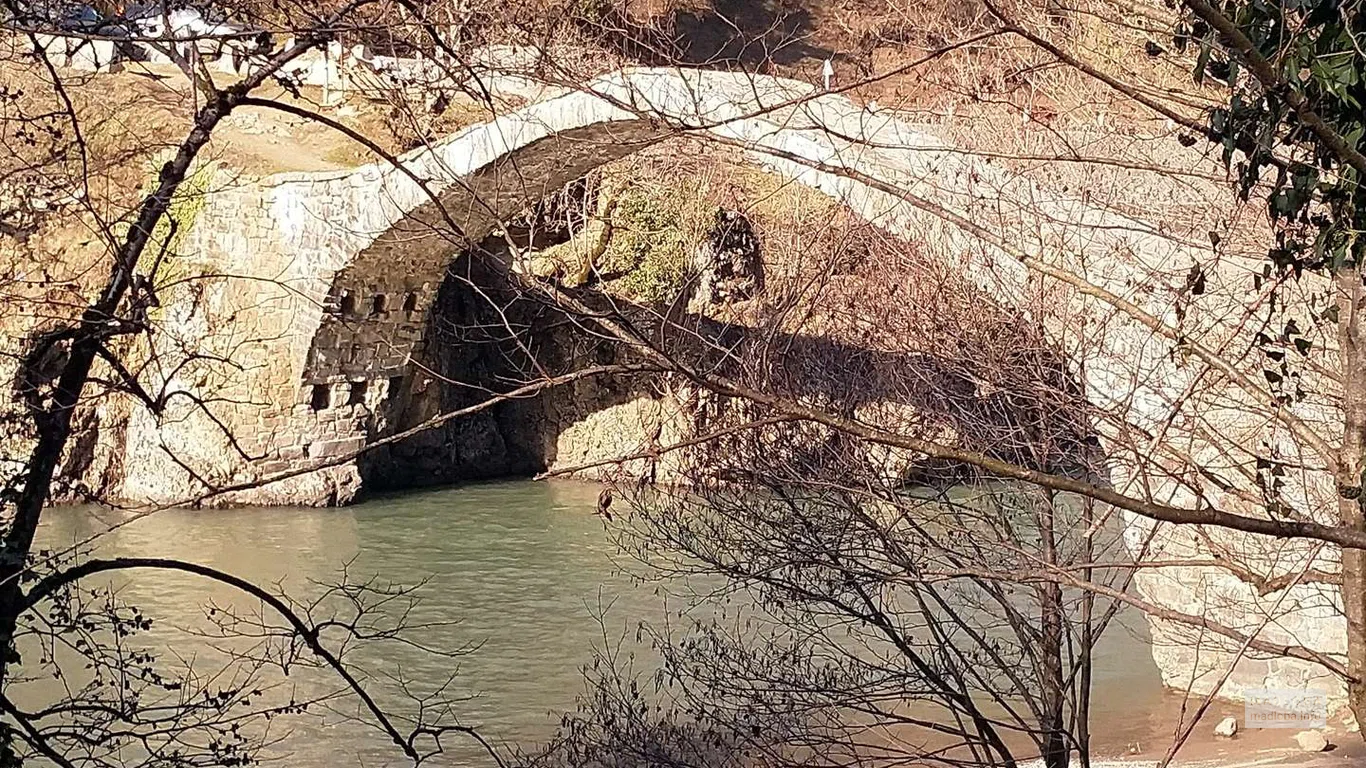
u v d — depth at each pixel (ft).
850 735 32.81
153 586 65.26
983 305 29.66
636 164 52.54
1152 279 28.71
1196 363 27.99
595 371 16.96
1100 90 30.09
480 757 44.96
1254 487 27.96
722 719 32.45
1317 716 45.93
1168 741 44.86
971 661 36.47
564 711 48.83
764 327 30.89
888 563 30.12
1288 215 16.25
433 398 104.17
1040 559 26.76
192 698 28.12
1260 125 15.92
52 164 26.02
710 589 56.49
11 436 20.92
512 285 22.91
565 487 103.55
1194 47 23.03
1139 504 14.40
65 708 21.97
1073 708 29.07
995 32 20.99
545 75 23.82
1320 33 13.80
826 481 28.43
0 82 25.32
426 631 60.95
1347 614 21.13
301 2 20.17
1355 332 20.75
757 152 29.76
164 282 26.22
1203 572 36.06
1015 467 15.02
